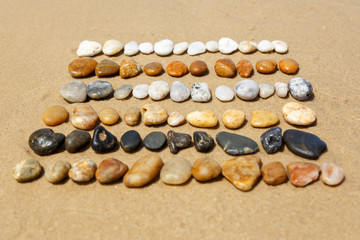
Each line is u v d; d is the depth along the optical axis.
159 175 2.14
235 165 2.10
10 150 2.37
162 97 2.77
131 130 2.41
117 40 3.61
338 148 2.32
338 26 3.79
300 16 4.01
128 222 1.89
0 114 2.70
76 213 1.95
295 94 2.71
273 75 3.06
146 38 3.63
